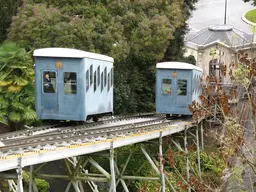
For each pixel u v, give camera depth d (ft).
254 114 38.58
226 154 41.39
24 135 54.95
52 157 40.73
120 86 101.04
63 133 53.42
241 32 167.63
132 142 56.13
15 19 90.53
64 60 61.67
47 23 87.20
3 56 70.64
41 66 62.08
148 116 96.12
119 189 74.02
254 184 48.85
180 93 86.94
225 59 145.48
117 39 92.32
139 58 108.78
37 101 62.64
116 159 69.87
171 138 77.51
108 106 74.64
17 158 36.35
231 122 41.04
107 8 96.12
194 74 88.28
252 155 38.86
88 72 63.21
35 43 86.94
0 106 69.77
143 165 71.92
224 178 52.49
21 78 70.28
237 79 38.78
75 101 61.82
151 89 111.96
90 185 72.74
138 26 98.94
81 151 44.80
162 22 100.37
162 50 104.63
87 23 88.94
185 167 72.64
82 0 93.40
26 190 61.77
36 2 94.27
